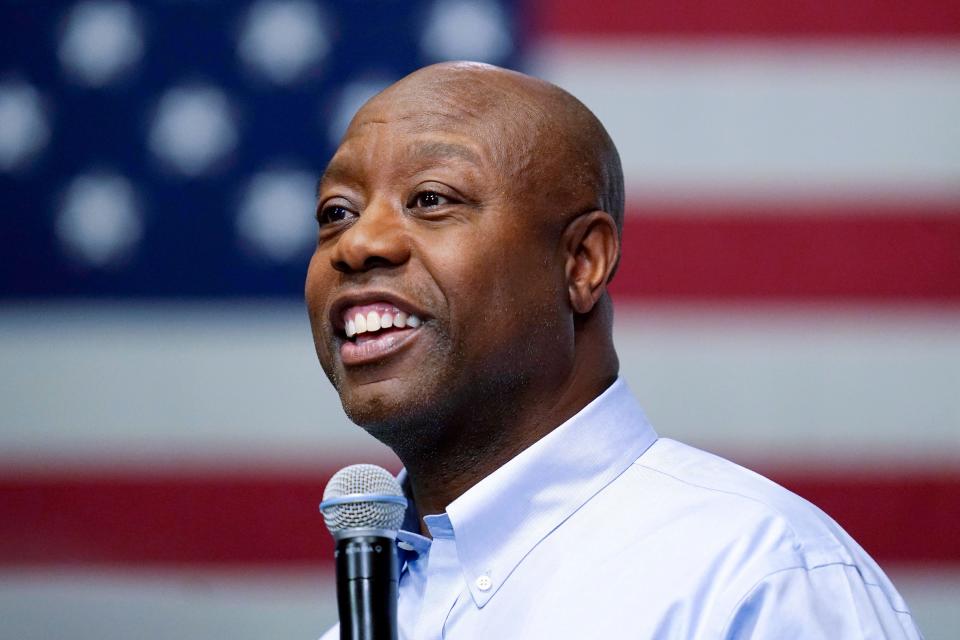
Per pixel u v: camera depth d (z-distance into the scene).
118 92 10.45
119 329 10.09
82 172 10.33
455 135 4.72
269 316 10.11
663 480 4.72
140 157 10.36
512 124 4.81
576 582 4.43
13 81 10.45
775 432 9.60
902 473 9.52
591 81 10.04
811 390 9.63
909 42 9.92
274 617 9.70
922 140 9.82
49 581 9.76
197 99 10.43
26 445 9.94
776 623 4.00
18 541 9.81
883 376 9.62
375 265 4.60
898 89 9.88
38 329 10.09
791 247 9.77
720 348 9.69
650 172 9.89
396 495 3.90
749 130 9.90
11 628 9.70
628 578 4.33
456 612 4.60
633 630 4.18
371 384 4.59
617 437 4.86
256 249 10.21
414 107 4.81
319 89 10.41
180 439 9.94
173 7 10.55
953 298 9.65
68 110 10.42
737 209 9.81
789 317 9.70
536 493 4.71
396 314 4.60
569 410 4.89
